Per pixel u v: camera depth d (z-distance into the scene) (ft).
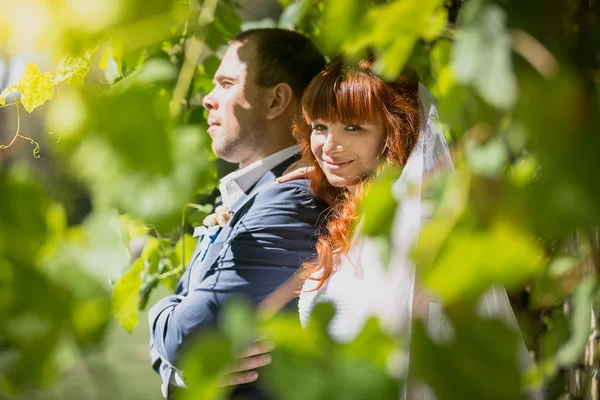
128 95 1.70
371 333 1.67
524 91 1.73
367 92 5.58
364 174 5.82
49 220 1.76
